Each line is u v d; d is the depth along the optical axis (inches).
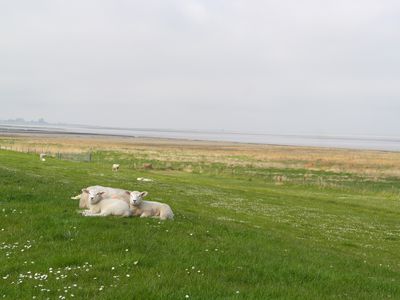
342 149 6382.9
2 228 498.3
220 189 1584.6
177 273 373.7
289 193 1711.4
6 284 331.0
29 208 598.9
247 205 1213.7
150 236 491.2
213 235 564.7
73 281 343.6
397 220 1211.2
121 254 414.9
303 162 3449.8
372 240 882.8
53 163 1899.6
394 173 2844.5
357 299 372.2
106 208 597.3
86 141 5866.1
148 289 326.0
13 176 940.0
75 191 825.5
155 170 2407.7
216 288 345.4
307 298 350.0
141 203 629.9
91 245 439.2
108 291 318.7
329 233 914.1
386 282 447.2
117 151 3806.6
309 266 459.2
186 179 1934.1
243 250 491.8
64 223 517.7
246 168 2881.4
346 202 1529.3
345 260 558.3
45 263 385.4
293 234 842.8
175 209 894.4
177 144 6476.4
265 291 353.4
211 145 6594.5
